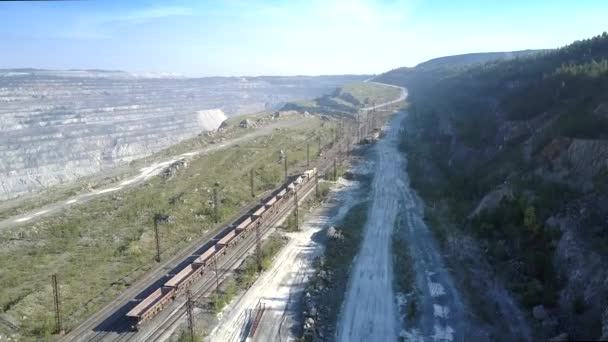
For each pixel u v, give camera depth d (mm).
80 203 77625
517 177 62906
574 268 41969
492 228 57312
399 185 94375
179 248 61969
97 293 49312
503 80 125250
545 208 52188
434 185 87750
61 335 41750
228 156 112375
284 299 49438
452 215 69688
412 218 73562
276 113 196250
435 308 46125
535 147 66125
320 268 56438
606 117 58406
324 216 77250
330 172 104312
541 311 40250
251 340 41906
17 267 53469
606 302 36094
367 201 84062
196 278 53375
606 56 100750
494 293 45969
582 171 53750
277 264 58062
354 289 51156
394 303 47969
